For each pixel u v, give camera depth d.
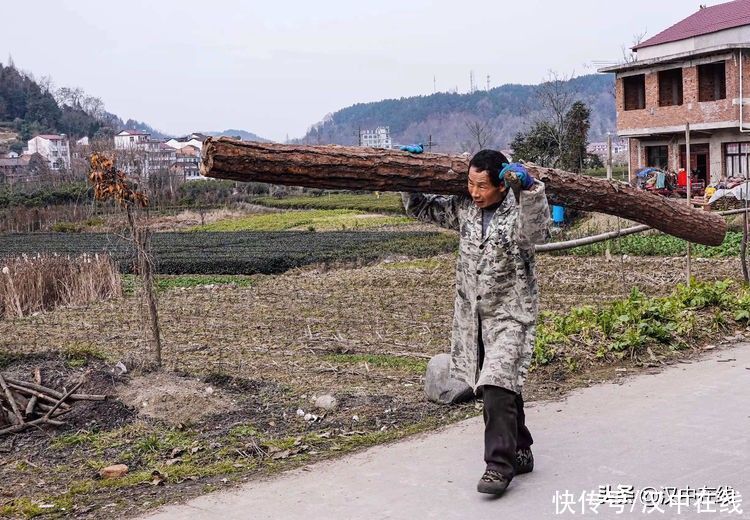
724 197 26.12
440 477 5.09
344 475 5.22
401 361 9.00
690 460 5.16
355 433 6.22
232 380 7.95
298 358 9.39
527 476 5.04
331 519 4.51
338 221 41.31
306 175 4.92
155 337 8.22
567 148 39.97
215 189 61.53
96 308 14.75
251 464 5.60
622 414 6.20
